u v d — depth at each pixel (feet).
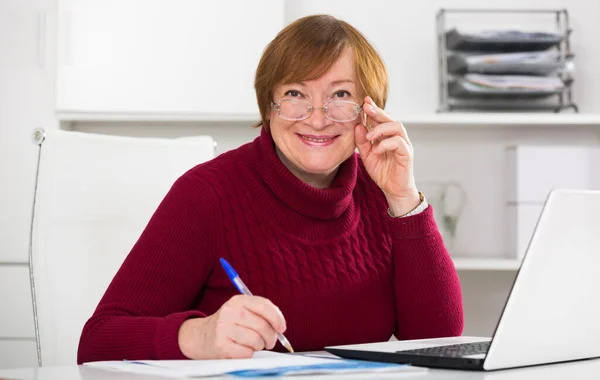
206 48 9.93
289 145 5.30
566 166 10.43
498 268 9.92
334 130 5.27
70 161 6.16
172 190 5.34
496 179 11.10
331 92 5.24
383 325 5.56
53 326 5.92
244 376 3.27
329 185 5.66
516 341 3.55
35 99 10.34
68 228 6.07
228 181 5.34
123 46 9.87
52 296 5.94
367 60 5.29
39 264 5.97
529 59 10.26
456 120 10.10
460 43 10.39
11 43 10.34
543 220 3.50
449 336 5.49
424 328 5.46
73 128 10.59
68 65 9.83
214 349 3.84
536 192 10.41
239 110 9.96
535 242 3.50
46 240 5.99
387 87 5.52
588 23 11.18
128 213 6.30
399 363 3.69
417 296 5.45
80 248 6.08
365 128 5.38
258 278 5.23
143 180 6.43
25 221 10.18
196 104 9.94
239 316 3.84
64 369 3.60
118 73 9.87
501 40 10.28
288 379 3.20
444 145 11.09
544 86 10.30
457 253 11.05
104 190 6.24
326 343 5.34
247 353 3.83
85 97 9.84
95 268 6.10
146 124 10.74
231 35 9.95
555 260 3.58
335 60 5.17
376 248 5.65
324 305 5.32
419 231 5.43
